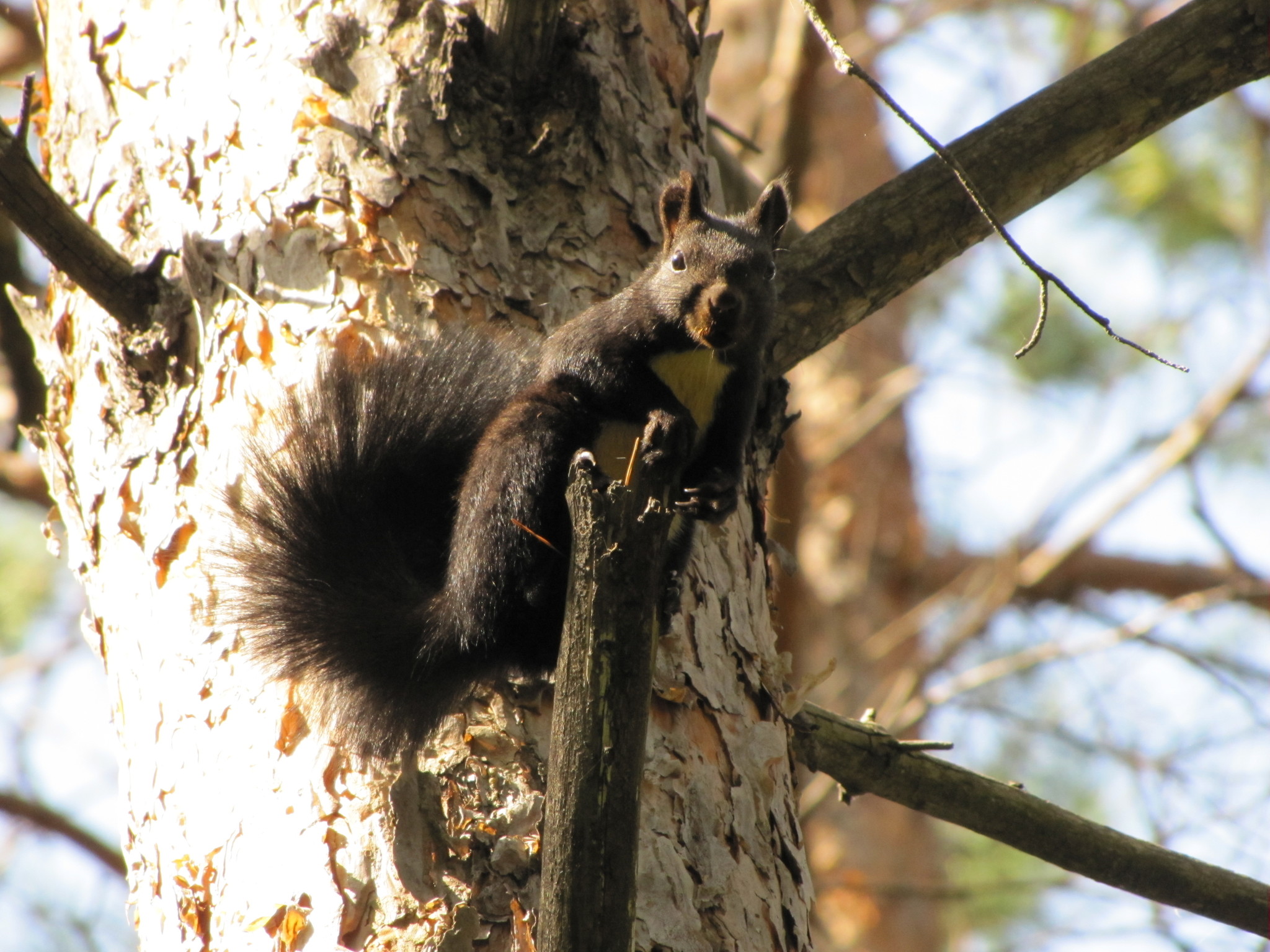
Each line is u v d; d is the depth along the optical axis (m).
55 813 11.77
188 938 5.49
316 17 7.07
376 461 7.03
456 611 6.61
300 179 6.73
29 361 11.29
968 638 14.75
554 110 7.17
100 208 7.15
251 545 6.43
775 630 7.21
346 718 5.80
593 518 4.46
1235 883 7.76
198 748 5.88
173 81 7.20
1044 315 4.98
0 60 14.10
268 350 6.52
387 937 5.12
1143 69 7.69
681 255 6.90
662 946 5.36
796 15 14.27
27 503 12.39
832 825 16.53
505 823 5.41
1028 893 15.59
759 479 7.39
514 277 6.89
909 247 7.55
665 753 5.86
